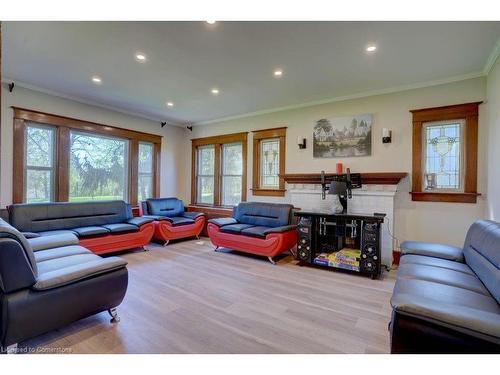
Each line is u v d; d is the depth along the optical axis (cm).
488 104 319
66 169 441
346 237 401
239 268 362
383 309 245
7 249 169
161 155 597
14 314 168
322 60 302
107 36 257
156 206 537
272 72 336
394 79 354
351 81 363
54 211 395
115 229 409
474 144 332
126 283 225
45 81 377
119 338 196
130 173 536
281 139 489
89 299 202
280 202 493
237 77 354
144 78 361
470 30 239
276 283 308
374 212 385
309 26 237
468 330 122
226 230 436
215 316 230
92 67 329
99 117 483
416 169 367
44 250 271
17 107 386
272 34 250
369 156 403
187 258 407
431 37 252
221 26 238
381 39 256
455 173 350
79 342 191
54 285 184
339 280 321
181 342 192
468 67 317
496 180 287
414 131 370
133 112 530
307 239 375
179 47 277
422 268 227
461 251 266
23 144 396
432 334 129
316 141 450
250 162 534
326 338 198
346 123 422
